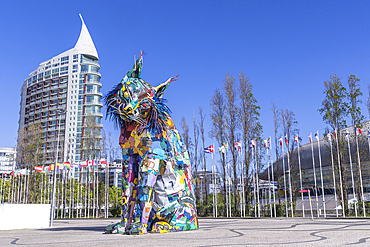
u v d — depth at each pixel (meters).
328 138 31.75
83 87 95.81
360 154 30.59
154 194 10.27
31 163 43.56
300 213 33.91
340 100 30.11
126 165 10.27
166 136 10.40
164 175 10.31
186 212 10.73
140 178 9.84
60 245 7.40
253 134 34.56
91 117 47.69
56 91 99.31
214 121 36.62
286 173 41.22
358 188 30.03
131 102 9.84
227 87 35.91
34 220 18.11
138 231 9.44
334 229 10.82
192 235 9.03
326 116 30.31
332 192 44.16
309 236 8.32
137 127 10.07
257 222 17.86
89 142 46.31
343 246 6.09
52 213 20.41
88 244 7.36
